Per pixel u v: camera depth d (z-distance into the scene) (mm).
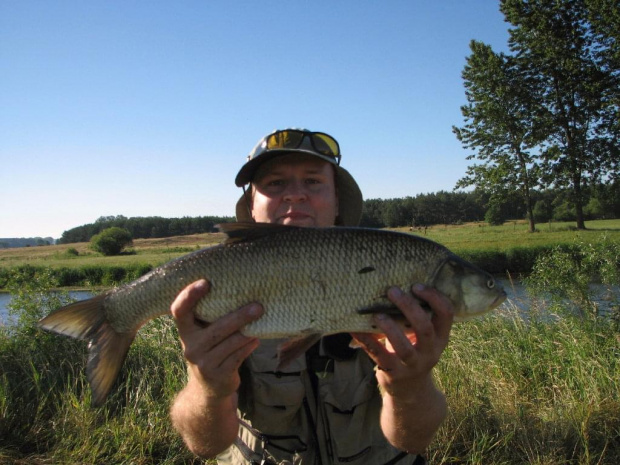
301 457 642
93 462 1205
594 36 10773
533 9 10922
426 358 586
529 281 2338
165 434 1312
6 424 1323
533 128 11477
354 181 836
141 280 663
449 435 1283
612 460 1169
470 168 12586
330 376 654
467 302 655
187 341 584
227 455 704
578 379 1468
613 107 10734
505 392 1450
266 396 642
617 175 10914
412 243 646
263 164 763
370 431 667
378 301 625
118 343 671
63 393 1498
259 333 610
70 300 2070
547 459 1156
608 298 2062
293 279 618
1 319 2172
